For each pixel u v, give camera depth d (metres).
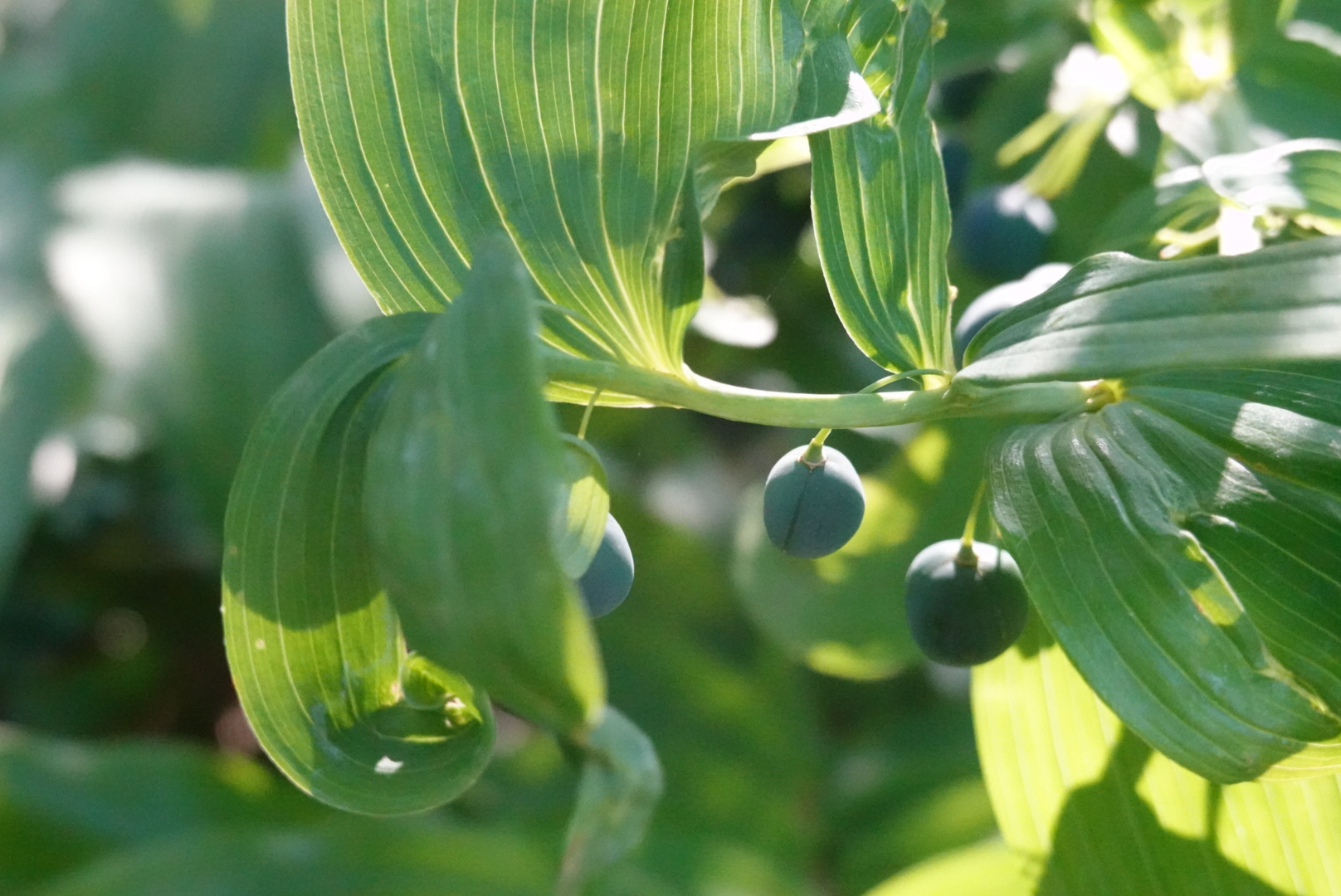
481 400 0.28
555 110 0.31
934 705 0.53
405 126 0.32
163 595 0.72
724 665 0.53
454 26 0.31
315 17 0.31
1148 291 0.30
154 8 0.58
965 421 0.40
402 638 0.31
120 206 0.45
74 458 0.64
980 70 0.41
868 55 0.32
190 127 0.56
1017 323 0.30
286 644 0.31
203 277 0.42
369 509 0.28
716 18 0.31
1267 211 0.35
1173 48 0.37
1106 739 0.34
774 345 0.51
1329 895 0.34
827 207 0.32
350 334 0.31
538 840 0.41
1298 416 0.31
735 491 0.58
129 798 0.47
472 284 0.29
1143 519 0.31
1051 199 0.40
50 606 0.71
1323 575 0.31
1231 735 0.31
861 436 0.49
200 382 0.42
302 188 0.45
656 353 0.32
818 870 0.48
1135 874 0.34
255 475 0.31
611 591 0.32
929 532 0.40
